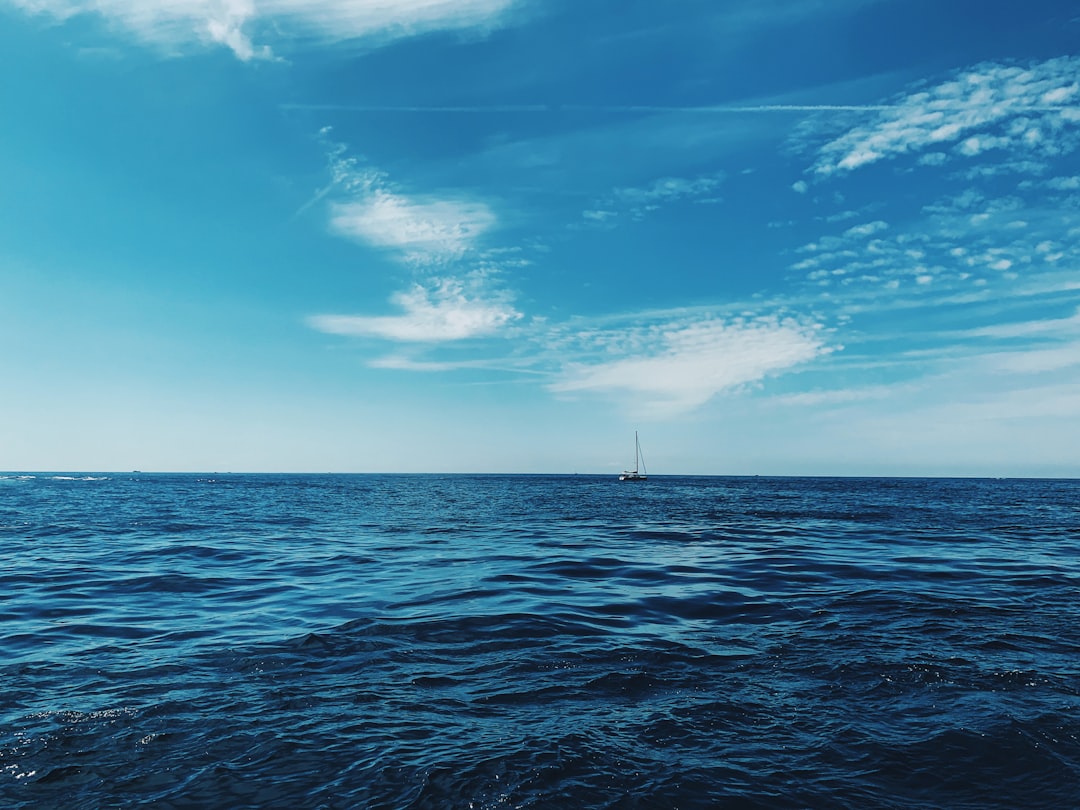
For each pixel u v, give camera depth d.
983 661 9.12
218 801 5.37
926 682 8.29
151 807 5.28
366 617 11.85
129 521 34.44
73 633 10.82
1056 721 7.04
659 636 10.55
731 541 24.64
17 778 5.72
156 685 8.16
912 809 5.37
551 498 67.69
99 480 145.62
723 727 6.94
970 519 36.19
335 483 141.12
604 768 5.97
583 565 18.23
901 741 6.58
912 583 15.21
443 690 8.05
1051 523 33.34
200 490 86.19
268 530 29.80
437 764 6.00
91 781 5.68
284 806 5.29
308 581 15.91
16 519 35.41
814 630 10.91
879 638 10.37
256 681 8.34
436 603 13.09
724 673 8.70
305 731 6.75
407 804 5.31
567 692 8.00
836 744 6.52
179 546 23.12
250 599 13.67
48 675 8.55
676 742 6.55
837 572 16.86
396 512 43.88
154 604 13.22
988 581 15.48
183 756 6.16
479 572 17.14
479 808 5.28
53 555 20.64
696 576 16.31
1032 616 11.83
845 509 46.34
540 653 9.61
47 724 6.89
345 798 5.41
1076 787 5.70
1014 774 5.93
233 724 6.92
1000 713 7.25
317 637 10.45
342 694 7.88
